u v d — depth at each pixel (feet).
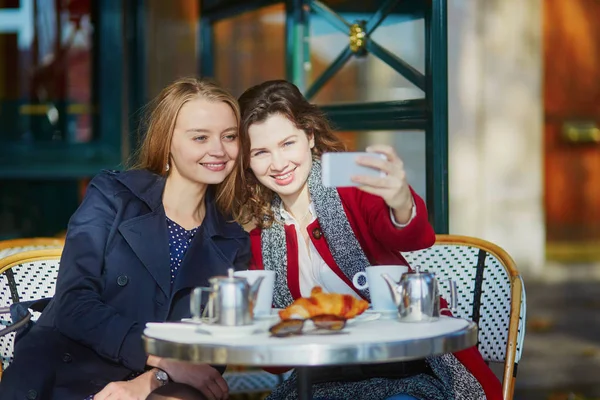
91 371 10.66
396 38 15.10
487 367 10.62
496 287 11.85
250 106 10.97
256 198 11.38
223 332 8.25
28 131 22.13
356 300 8.58
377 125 15.60
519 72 19.22
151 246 11.00
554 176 25.68
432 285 8.96
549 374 20.02
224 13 20.89
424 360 10.57
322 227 10.99
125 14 21.57
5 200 22.68
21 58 21.98
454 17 18.35
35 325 11.03
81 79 21.81
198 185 11.30
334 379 10.59
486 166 19.03
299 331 8.23
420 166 14.87
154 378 10.14
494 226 19.62
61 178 22.41
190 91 11.14
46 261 12.25
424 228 9.95
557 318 23.11
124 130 21.71
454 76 18.47
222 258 11.22
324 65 16.96
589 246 25.45
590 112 26.17
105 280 10.94
